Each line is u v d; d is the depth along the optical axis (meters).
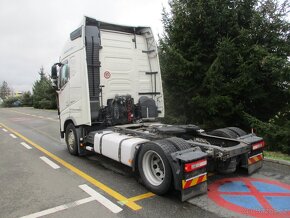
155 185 4.95
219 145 6.07
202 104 9.37
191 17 9.70
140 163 5.25
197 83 10.00
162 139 5.18
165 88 10.33
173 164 4.54
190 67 9.64
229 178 5.68
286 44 8.77
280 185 5.26
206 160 4.69
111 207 4.51
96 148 6.73
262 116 9.75
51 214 4.32
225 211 4.26
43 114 27.44
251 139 5.84
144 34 8.52
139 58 8.29
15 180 6.01
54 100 36.28
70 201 4.79
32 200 4.88
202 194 4.85
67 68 7.96
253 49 8.62
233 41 9.16
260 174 5.89
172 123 10.38
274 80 8.56
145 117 7.75
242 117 9.00
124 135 6.24
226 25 9.59
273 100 9.34
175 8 10.17
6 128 15.88
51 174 6.38
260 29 8.88
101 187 5.42
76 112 7.67
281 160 6.62
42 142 10.78
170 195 4.94
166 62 10.09
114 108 7.39
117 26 7.94
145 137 5.84
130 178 5.94
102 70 7.47
